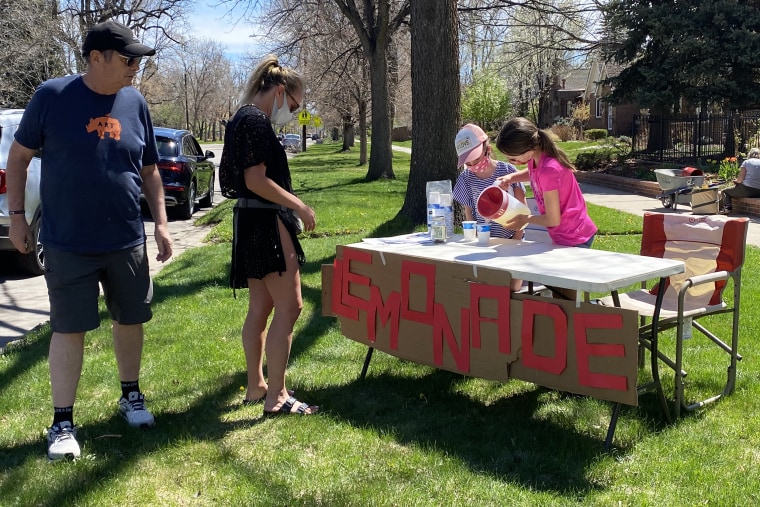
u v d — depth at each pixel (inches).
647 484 120.9
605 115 1840.6
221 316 240.4
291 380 177.6
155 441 140.7
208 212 568.4
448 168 388.2
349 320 178.1
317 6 813.2
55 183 135.3
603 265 139.8
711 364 179.9
